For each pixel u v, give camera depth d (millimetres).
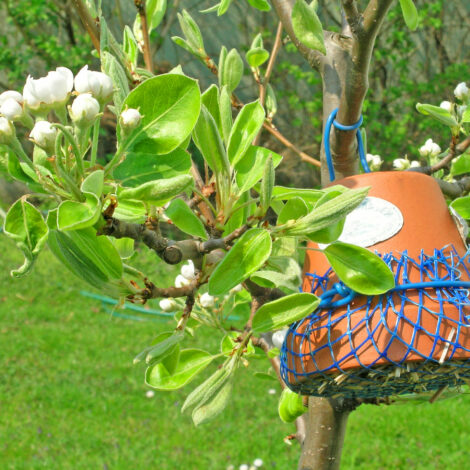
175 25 12734
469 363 1470
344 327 1487
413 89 11594
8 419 6691
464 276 1534
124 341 8852
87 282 1259
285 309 1362
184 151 1248
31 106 1132
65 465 5824
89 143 1219
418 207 1573
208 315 2061
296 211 1347
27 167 1199
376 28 1516
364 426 6570
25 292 10523
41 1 11844
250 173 1440
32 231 1157
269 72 2467
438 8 11594
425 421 6586
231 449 6195
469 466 5770
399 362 1423
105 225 1210
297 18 1611
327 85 2074
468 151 2012
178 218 1355
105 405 6984
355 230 1559
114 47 1922
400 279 1488
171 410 6988
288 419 1982
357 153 1875
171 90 1211
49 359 8203
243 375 7793
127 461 5930
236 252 1255
